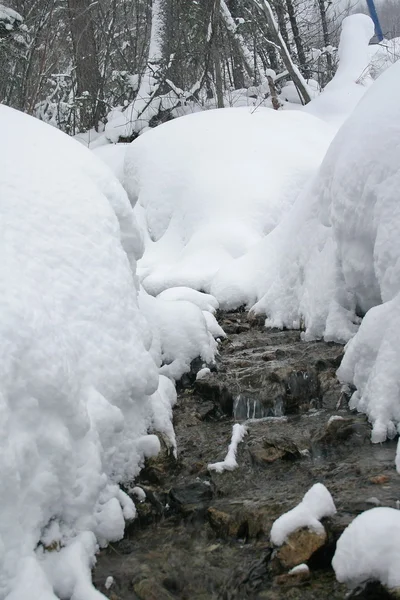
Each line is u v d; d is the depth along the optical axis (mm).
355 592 2656
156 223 11297
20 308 3004
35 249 3482
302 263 6766
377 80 6266
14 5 16203
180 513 3484
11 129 4133
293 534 2967
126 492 3537
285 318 6785
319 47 24266
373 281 5406
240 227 9945
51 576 2760
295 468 3867
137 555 3129
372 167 5203
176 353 5473
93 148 16156
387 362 4164
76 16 17312
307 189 7605
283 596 2752
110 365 3525
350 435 4117
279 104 16141
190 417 4789
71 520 3002
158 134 12531
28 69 15641
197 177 11195
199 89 17047
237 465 3959
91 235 3863
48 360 2953
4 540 2592
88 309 3561
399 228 4641
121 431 3623
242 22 17000
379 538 2680
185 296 7855
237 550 3125
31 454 2791
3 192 3582
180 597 2855
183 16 17359
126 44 20516
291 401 4980
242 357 5867
